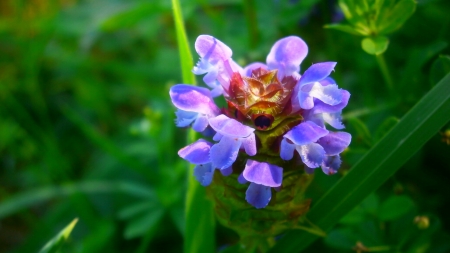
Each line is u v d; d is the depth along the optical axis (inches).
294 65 3.7
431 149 5.5
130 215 5.6
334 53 6.1
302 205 3.7
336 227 5.3
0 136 7.3
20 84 8.1
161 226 6.3
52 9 8.4
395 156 3.8
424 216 4.3
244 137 3.3
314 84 3.3
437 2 6.0
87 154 7.7
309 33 6.7
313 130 3.2
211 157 3.2
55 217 6.9
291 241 4.0
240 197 3.7
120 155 6.3
